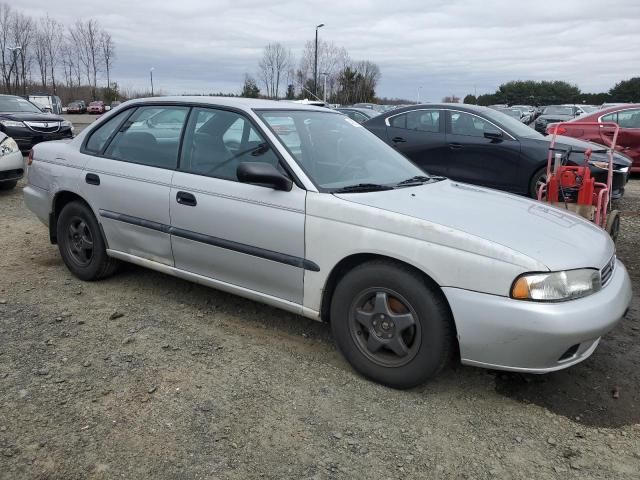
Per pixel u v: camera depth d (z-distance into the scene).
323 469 2.54
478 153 8.14
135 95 72.62
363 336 3.29
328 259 3.29
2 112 13.77
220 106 3.96
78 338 3.71
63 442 2.64
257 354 3.58
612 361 3.65
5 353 3.46
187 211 3.87
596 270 2.98
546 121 23.33
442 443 2.76
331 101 50.97
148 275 4.95
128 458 2.56
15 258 5.40
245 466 2.54
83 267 4.71
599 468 2.61
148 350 3.57
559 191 5.92
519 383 3.34
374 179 3.76
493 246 2.85
